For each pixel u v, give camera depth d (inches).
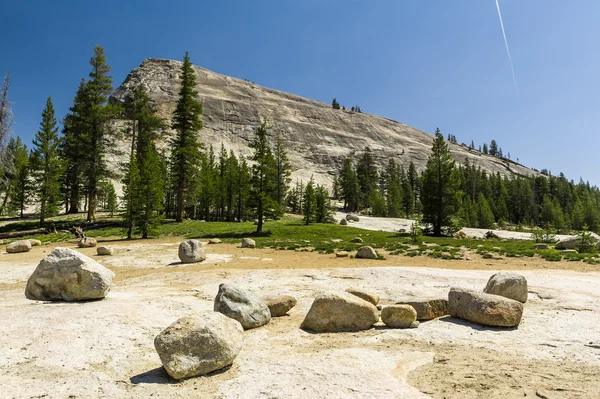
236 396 197.0
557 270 689.0
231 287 368.5
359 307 347.3
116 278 630.5
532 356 262.1
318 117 7317.9
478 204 3444.9
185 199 1914.4
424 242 1253.7
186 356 227.6
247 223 1903.3
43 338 276.2
